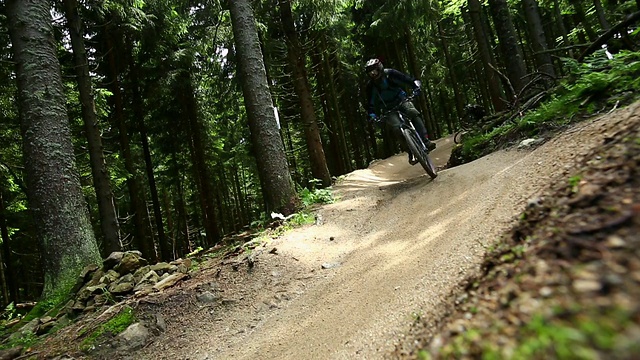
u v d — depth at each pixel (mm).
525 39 23953
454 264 2303
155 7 12125
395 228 4781
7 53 8820
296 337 2922
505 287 1181
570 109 5125
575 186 1528
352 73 20734
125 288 4754
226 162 24109
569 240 1142
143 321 3877
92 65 12930
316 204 7066
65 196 5555
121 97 14336
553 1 12562
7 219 15297
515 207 2436
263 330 3379
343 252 4715
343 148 19891
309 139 11273
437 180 6047
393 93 6383
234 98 14680
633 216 1056
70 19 8562
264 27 11953
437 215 4348
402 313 2174
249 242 5453
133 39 13227
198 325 3787
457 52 22422
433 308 1808
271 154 6941
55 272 5293
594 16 12711
